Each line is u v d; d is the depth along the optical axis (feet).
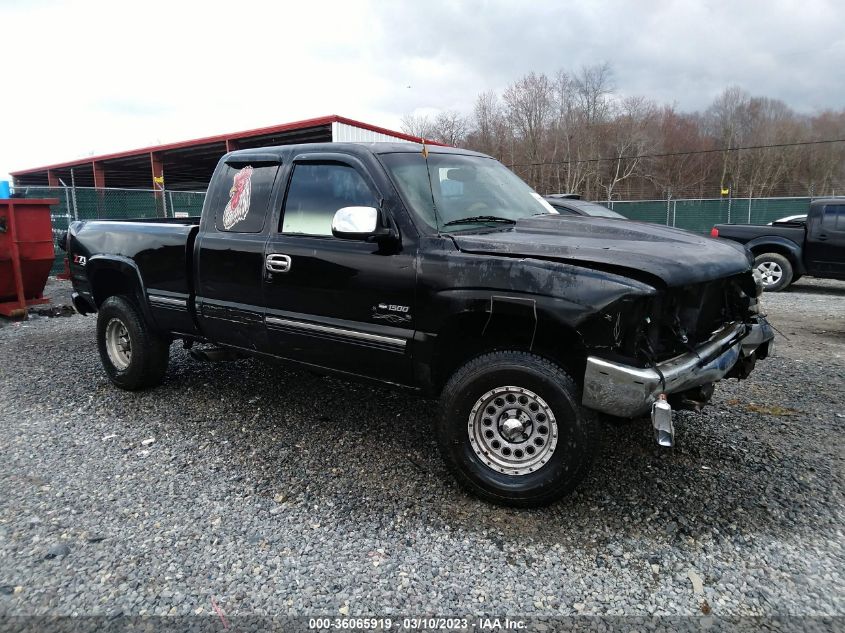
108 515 10.40
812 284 44.21
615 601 8.20
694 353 10.23
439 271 10.65
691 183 205.98
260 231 13.33
